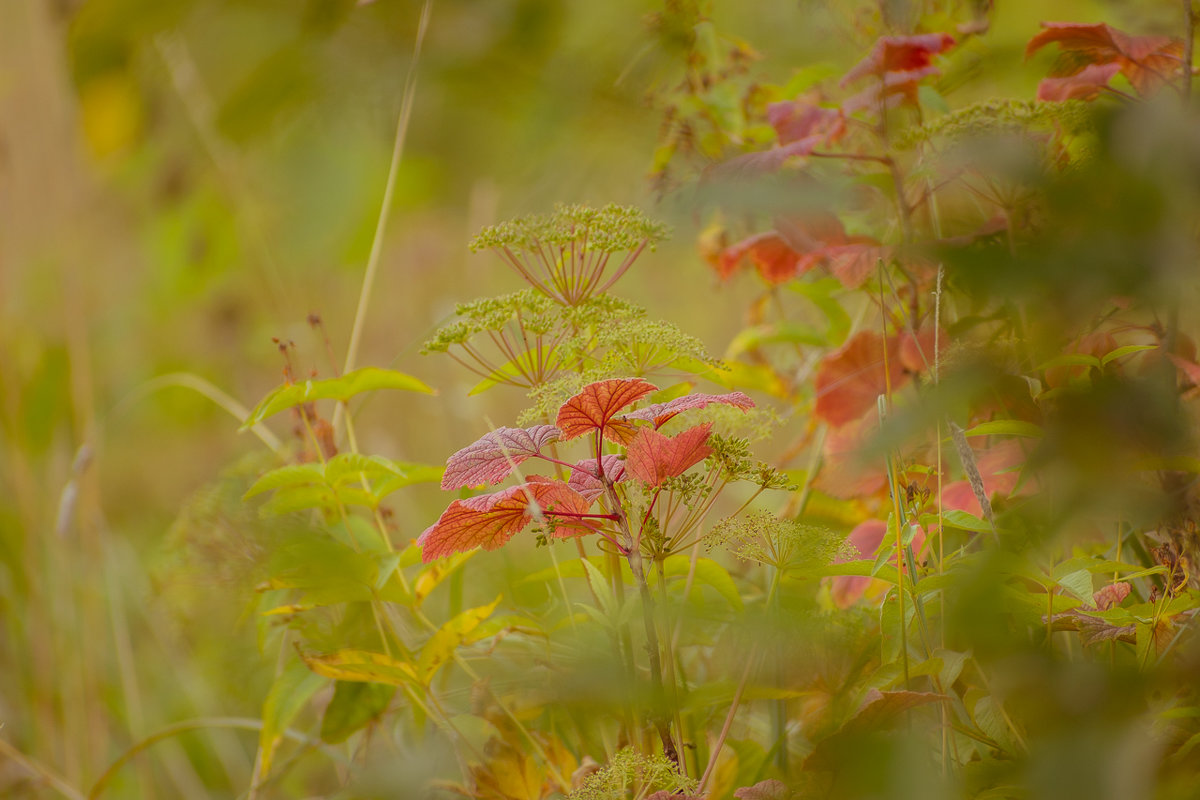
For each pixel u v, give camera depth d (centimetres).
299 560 257
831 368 268
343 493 259
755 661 250
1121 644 249
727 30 316
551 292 254
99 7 363
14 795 297
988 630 233
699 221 266
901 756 233
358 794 257
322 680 263
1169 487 245
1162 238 224
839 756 235
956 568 246
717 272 283
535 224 253
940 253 228
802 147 261
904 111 273
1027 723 238
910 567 245
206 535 269
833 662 248
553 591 265
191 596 276
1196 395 251
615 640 246
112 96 385
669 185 279
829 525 270
